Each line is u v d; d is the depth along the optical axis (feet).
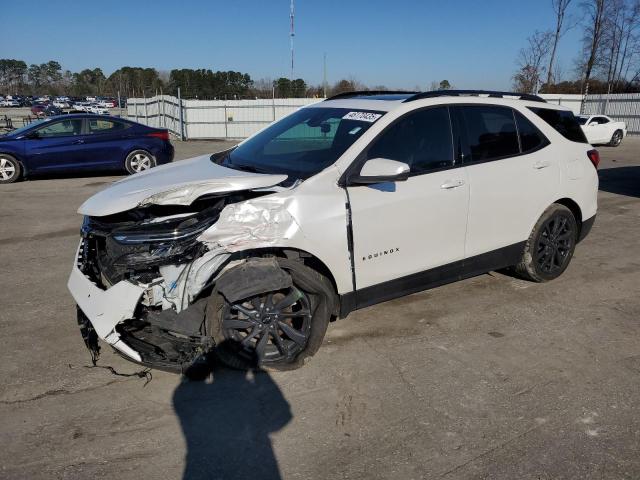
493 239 15.08
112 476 8.73
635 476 8.76
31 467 8.91
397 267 13.09
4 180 38.37
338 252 11.94
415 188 13.07
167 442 9.59
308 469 8.93
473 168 14.30
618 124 75.00
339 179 12.09
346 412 10.46
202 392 11.10
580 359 12.57
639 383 11.57
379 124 12.94
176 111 91.04
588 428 10.00
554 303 15.84
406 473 8.82
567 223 17.10
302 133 14.10
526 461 9.10
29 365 12.17
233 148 15.92
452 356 12.66
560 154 16.52
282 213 11.21
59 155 39.45
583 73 131.34
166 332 11.11
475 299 16.08
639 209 29.30
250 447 9.47
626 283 17.57
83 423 10.09
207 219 10.80
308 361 12.34
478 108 14.92
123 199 11.08
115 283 10.78
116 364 12.22
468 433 9.84
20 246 21.90
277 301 11.72
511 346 13.19
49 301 15.98
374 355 12.67
